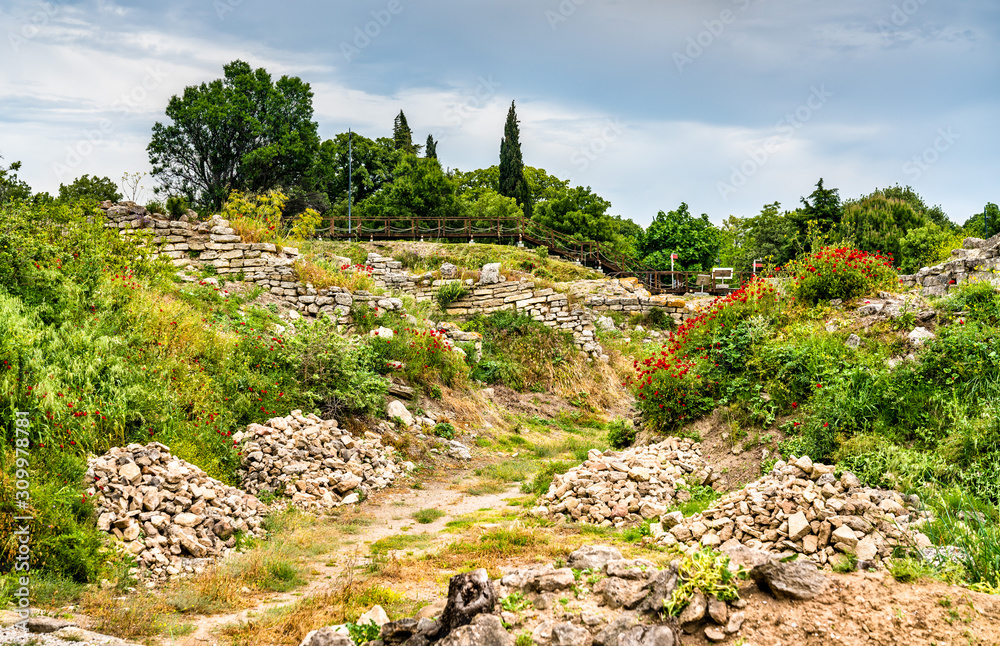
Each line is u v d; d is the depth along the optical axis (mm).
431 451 14469
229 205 22391
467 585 4930
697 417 11625
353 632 5055
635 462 10531
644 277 34719
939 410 9219
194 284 16953
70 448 8781
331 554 8578
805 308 12734
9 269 12469
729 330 12625
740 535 7746
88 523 7566
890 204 40562
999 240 14906
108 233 15828
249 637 5656
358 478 11750
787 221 41844
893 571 4961
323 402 13891
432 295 24688
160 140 42375
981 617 4406
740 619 4586
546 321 23875
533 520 9656
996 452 8000
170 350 12727
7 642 5039
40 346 10734
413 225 36531
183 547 8031
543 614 4922
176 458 9430
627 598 4914
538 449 15812
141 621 5898
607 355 23688
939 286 15016
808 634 4430
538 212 50344
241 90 43375
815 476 8484
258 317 16594
